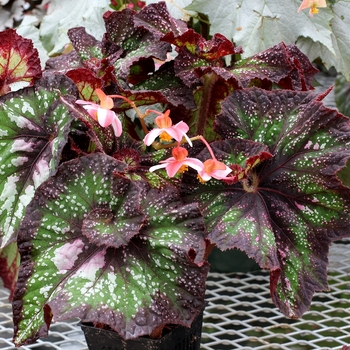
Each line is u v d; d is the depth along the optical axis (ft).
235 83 2.24
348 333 2.60
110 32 2.41
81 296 1.80
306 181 2.00
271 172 2.05
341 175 3.19
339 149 1.98
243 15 2.99
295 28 2.99
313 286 1.93
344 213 1.96
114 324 1.76
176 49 2.33
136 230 1.85
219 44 2.23
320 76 4.60
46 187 1.92
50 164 1.99
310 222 1.99
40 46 3.45
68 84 2.07
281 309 1.91
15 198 2.03
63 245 1.90
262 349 2.51
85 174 1.92
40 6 3.74
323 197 1.98
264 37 2.99
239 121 2.09
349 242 3.44
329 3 3.15
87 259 1.89
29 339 1.83
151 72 2.45
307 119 2.03
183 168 1.92
